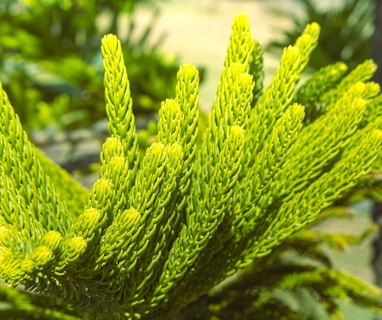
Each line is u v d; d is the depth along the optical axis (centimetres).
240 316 50
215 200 38
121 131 36
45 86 117
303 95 44
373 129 40
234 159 37
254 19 526
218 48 488
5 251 33
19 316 47
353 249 176
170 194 36
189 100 36
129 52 111
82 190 46
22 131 38
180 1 636
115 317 40
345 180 39
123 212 35
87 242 34
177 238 39
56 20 118
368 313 137
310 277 53
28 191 37
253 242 41
